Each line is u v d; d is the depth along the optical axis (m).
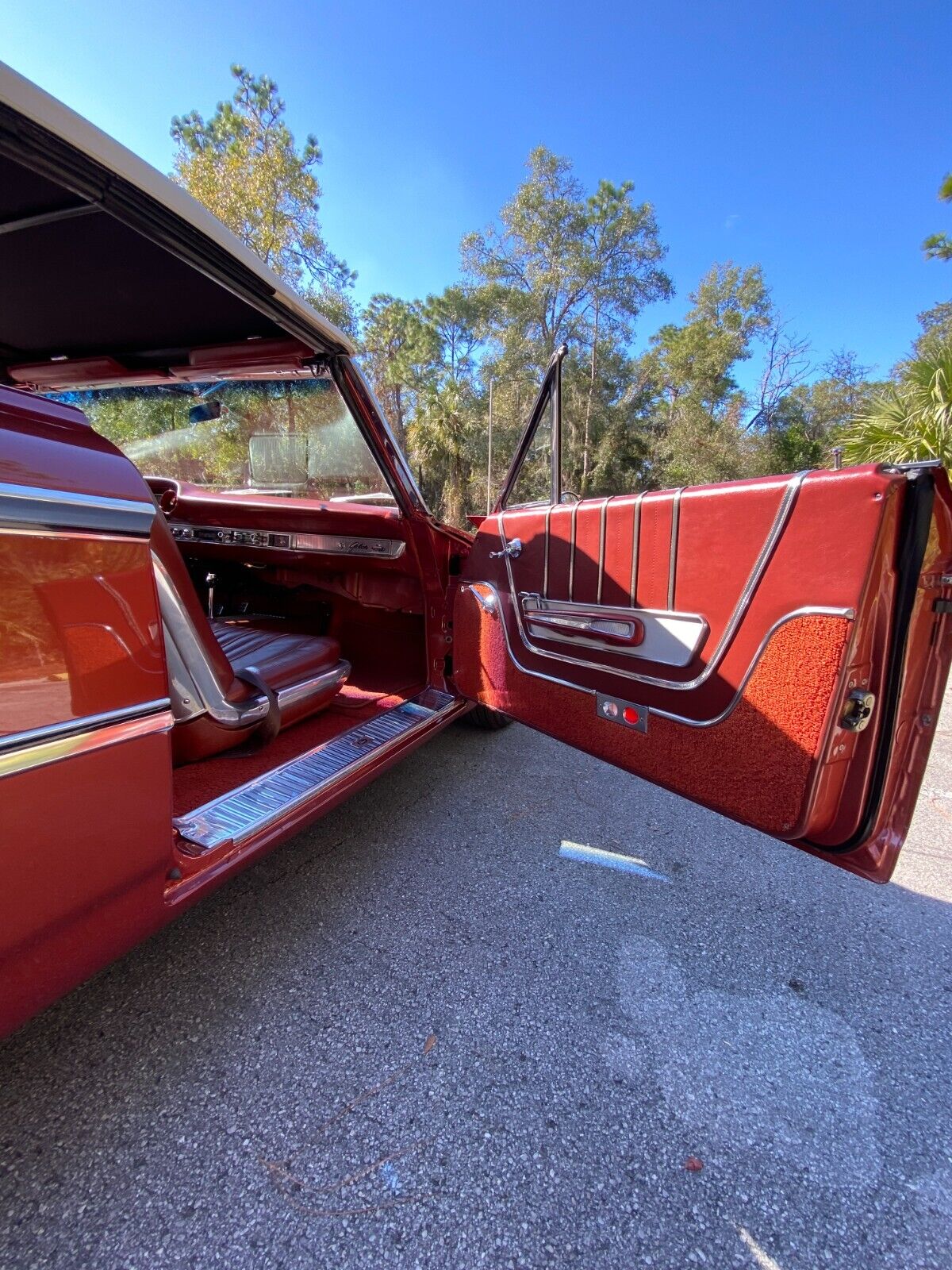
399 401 21.91
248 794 1.61
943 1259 0.97
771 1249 0.98
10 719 0.81
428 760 2.84
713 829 2.28
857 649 1.06
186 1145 1.11
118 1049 1.31
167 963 1.56
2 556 0.79
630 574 1.46
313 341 1.60
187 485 2.70
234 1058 1.29
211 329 1.69
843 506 1.03
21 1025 0.91
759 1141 1.15
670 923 1.77
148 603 1.02
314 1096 1.21
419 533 2.28
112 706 0.96
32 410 0.89
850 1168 1.11
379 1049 1.33
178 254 1.19
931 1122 1.20
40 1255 0.93
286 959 1.59
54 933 0.93
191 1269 0.92
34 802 0.85
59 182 0.96
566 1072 1.29
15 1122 1.14
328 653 2.17
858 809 1.18
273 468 2.38
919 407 6.29
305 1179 1.06
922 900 1.91
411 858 2.06
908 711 1.17
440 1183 1.06
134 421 2.31
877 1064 1.33
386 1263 0.94
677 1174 1.09
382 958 1.60
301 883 1.91
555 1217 1.01
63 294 1.50
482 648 2.04
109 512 0.94
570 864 2.05
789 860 2.09
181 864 1.21
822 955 1.66
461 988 1.50
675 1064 1.31
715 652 1.27
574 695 1.67
